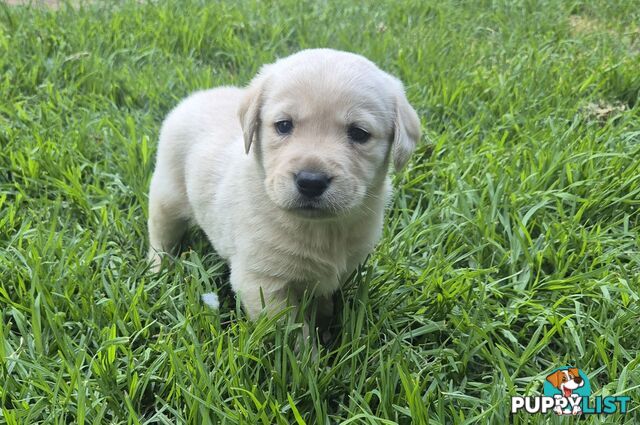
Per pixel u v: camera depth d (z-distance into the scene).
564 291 0.66
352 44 1.12
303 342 0.58
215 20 1.17
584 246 0.69
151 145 0.83
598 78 1.01
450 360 0.58
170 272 0.66
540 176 0.78
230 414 0.51
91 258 0.65
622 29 1.29
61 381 0.53
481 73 1.01
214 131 0.67
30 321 0.59
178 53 1.09
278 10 1.27
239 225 0.60
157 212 0.70
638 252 0.70
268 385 0.55
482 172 0.79
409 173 0.82
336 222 0.59
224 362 0.56
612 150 0.83
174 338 0.59
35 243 0.66
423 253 0.71
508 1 1.41
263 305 0.59
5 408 0.52
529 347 0.58
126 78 0.97
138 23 1.15
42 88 0.93
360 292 0.63
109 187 0.77
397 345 0.58
